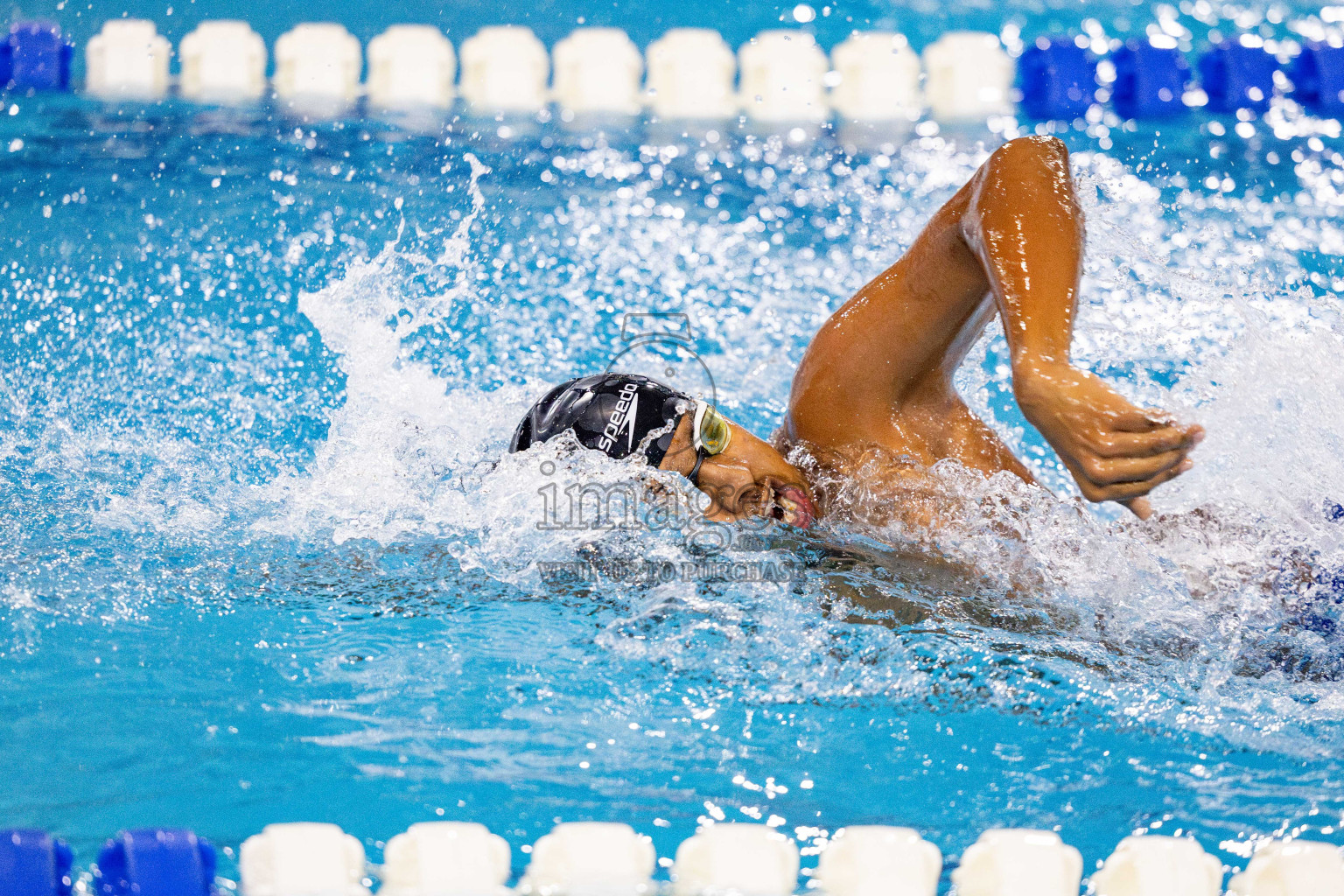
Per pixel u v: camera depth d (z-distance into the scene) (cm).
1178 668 561
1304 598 590
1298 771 500
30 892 383
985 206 557
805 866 437
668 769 496
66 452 875
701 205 1515
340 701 537
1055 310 510
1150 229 1351
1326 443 700
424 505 722
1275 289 992
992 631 579
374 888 419
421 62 1970
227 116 1788
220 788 470
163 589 636
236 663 565
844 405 655
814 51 2055
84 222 1362
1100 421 462
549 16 2242
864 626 581
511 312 1195
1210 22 2208
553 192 1536
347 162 1600
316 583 645
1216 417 738
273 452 912
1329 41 1997
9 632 580
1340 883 406
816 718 531
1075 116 1862
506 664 570
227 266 1276
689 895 407
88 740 497
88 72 1938
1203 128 1770
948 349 647
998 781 493
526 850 439
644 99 1969
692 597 605
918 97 1977
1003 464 677
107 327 1139
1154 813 474
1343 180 1528
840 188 1576
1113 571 604
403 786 477
